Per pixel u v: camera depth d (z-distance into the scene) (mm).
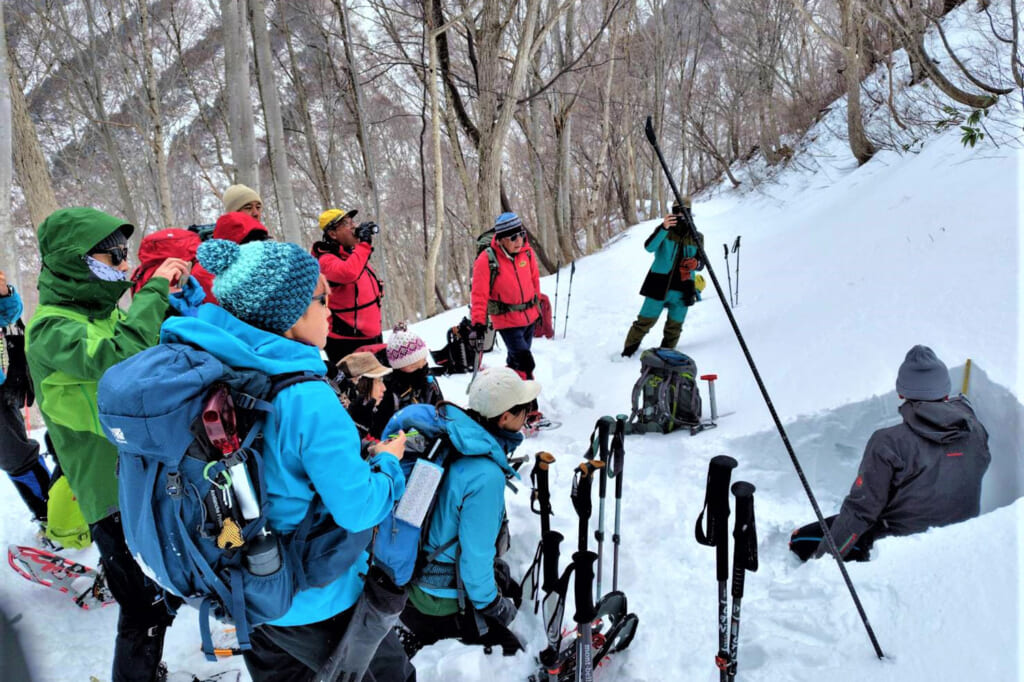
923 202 7129
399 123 28953
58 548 3611
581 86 19875
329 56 19234
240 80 7867
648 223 21016
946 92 9367
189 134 25312
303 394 1615
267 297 1644
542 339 8680
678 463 4336
